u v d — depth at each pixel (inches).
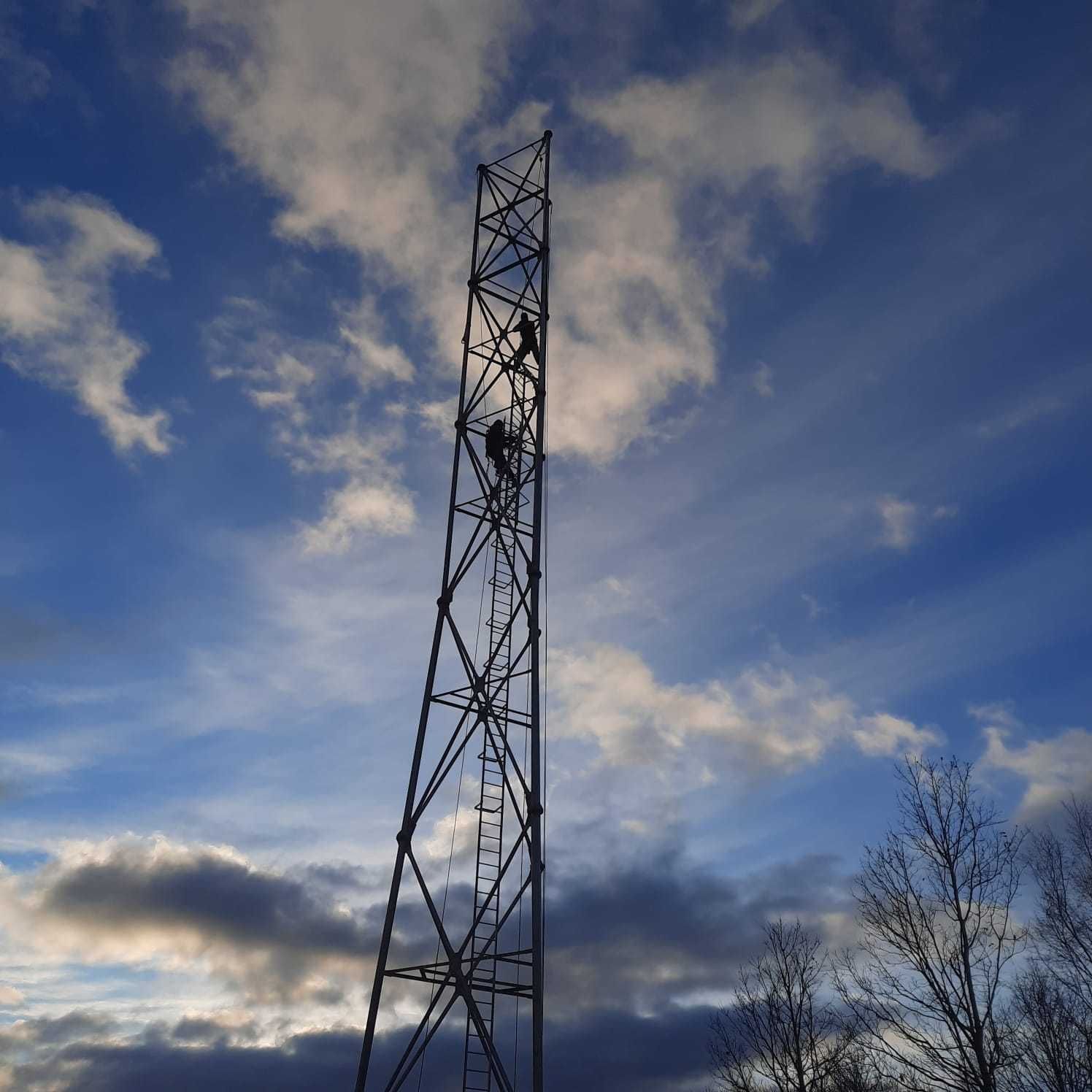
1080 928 1082.7
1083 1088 943.0
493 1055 990.4
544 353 1328.7
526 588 1212.5
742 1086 1437.0
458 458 1304.1
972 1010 936.9
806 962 1503.4
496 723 1170.6
